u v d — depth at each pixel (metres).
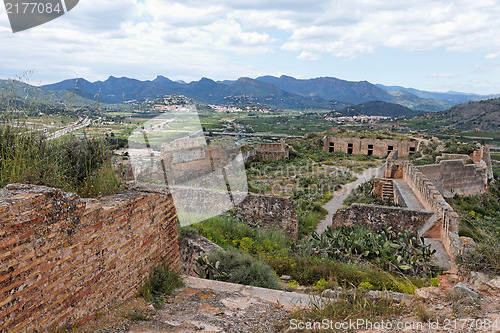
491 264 5.74
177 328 4.71
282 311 5.69
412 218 14.72
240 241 11.51
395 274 10.20
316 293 6.90
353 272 9.08
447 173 29.95
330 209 21.44
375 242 12.42
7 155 4.71
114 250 4.96
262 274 7.84
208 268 7.84
